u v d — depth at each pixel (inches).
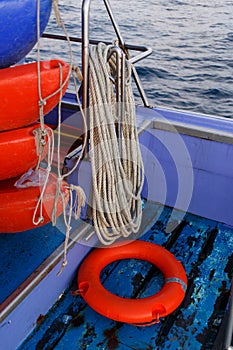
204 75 287.6
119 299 69.9
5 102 55.9
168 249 87.5
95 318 71.1
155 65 298.5
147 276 79.8
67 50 281.9
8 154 59.7
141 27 365.4
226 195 93.4
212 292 76.9
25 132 61.0
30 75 55.9
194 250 87.4
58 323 70.1
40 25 60.4
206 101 257.1
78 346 66.4
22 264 71.0
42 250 73.8
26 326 66.6
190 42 339.6
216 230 93.6
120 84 68.6
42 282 67.5
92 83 64.2
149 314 67.8
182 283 74.3
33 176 69.2
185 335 68.6
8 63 62.0
